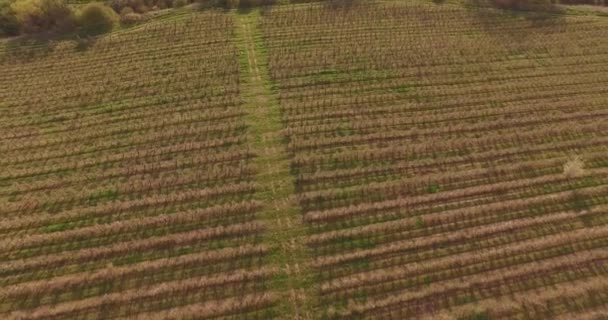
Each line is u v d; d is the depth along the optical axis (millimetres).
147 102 30375
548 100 30547
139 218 22828
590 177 24969
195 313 18953
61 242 21812
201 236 21875
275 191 24125
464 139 27156
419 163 25609
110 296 19469
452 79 32406
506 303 19281
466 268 20578
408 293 19562
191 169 25422
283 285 20016
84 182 24875
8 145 27328
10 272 20578
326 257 20938
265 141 27172
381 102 30141
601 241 21750
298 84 31562
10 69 33656
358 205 23266
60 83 32250
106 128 28375
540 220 22500
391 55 34781
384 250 21156
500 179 24875
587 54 35250
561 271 20531
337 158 25922
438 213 22891
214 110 29531
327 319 18844
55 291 19797
